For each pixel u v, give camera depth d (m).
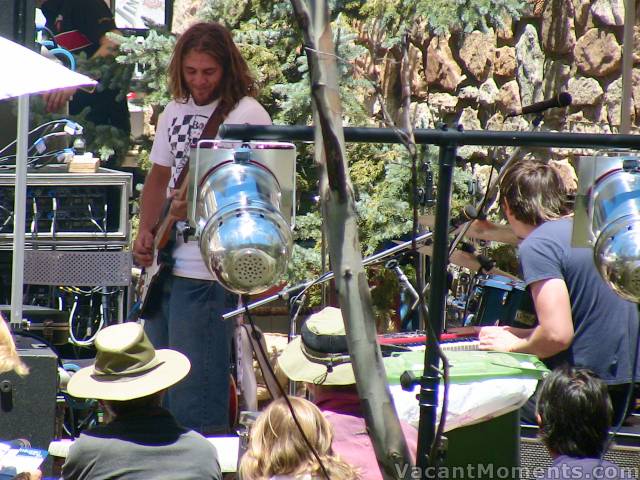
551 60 25.59
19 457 11.89
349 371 10.78
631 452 11.67
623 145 7.50
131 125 29.89
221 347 14.49
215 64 14.57
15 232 15.68
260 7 25.31
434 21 22.67
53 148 21.39
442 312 7.23
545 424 10.41
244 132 7.43
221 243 7.79
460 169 23.45
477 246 20.83
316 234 23.89
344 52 23.28
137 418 10.95
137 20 31.11
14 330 15.03
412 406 10.84
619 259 7.71
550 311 12.60
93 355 19.59
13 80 14.07
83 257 18.73
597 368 12.84
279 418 9.44
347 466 9.48
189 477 10.54
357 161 24.72
